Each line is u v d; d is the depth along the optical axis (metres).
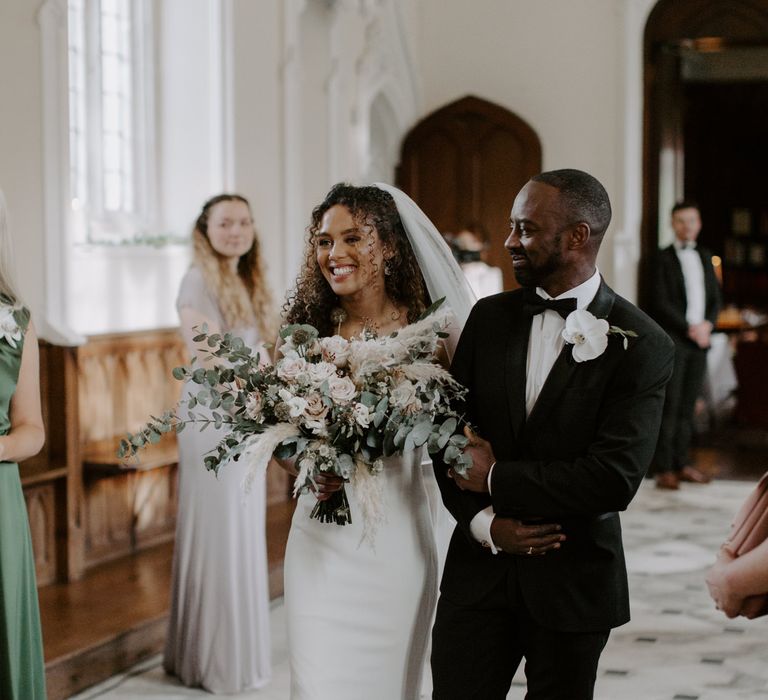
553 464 2.71
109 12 7.12
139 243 6.93
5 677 3.36
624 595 2.82
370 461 2.90
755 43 10.30
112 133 7.17
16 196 5.71
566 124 10.81
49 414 5.78
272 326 4.93
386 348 2.88
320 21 9.04
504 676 2.91
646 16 10.49
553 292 2.82
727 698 4.61
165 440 6.74
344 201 3.09
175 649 4.84
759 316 13.94
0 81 5.60
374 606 3.03
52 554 5.80
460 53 11.10
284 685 4.80
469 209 10.98
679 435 9.15
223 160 7.57
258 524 4.78
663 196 10.54
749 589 3.79
